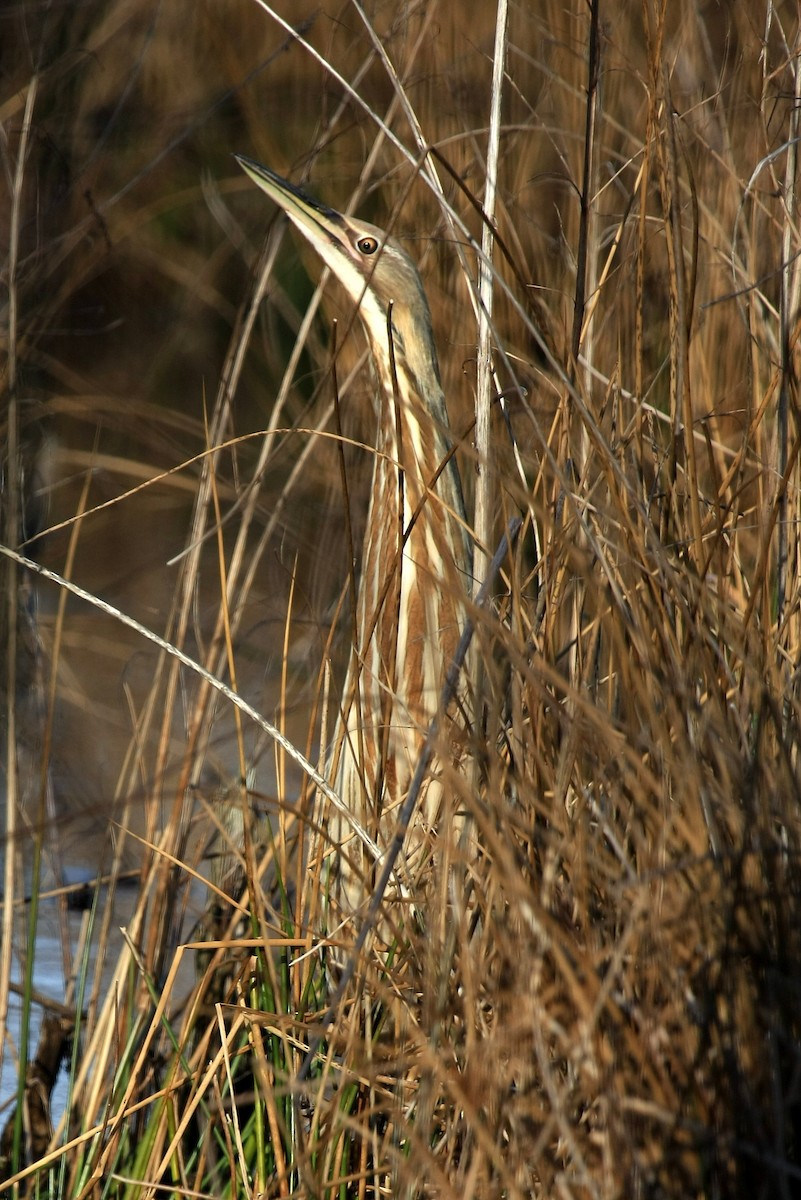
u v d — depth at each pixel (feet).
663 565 13.15
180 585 20.13
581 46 22.49
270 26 34.73
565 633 16.53
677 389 14.82
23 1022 15.80
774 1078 11.13
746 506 20.43
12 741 17.74
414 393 19.43
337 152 31.19
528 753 13.89
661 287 22.15
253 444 36.06
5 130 23.72
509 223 20.83
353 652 16.19
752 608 13.38
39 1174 15.60
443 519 18.53
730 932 11.52
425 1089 12.38
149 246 43.34
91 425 37.93
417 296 19.92
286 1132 15.07
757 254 19.44
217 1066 15.34
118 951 21.44
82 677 28.89
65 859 23.57
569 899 12.76
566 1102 11.50
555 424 15.93
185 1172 14.99
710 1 23.15
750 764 12.30
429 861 15.79
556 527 14.79
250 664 28.60
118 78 32.63
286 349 40.60
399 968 14.57
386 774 17.46
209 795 19.17
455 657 13.47
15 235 20.20
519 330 23.18
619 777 12.79
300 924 15.69
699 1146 11.16
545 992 11.94
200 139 35.73
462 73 25.75
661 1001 11.73
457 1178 12.40
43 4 26.12
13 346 20.16
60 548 34.86
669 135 15.79
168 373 43.04
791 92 17.80
